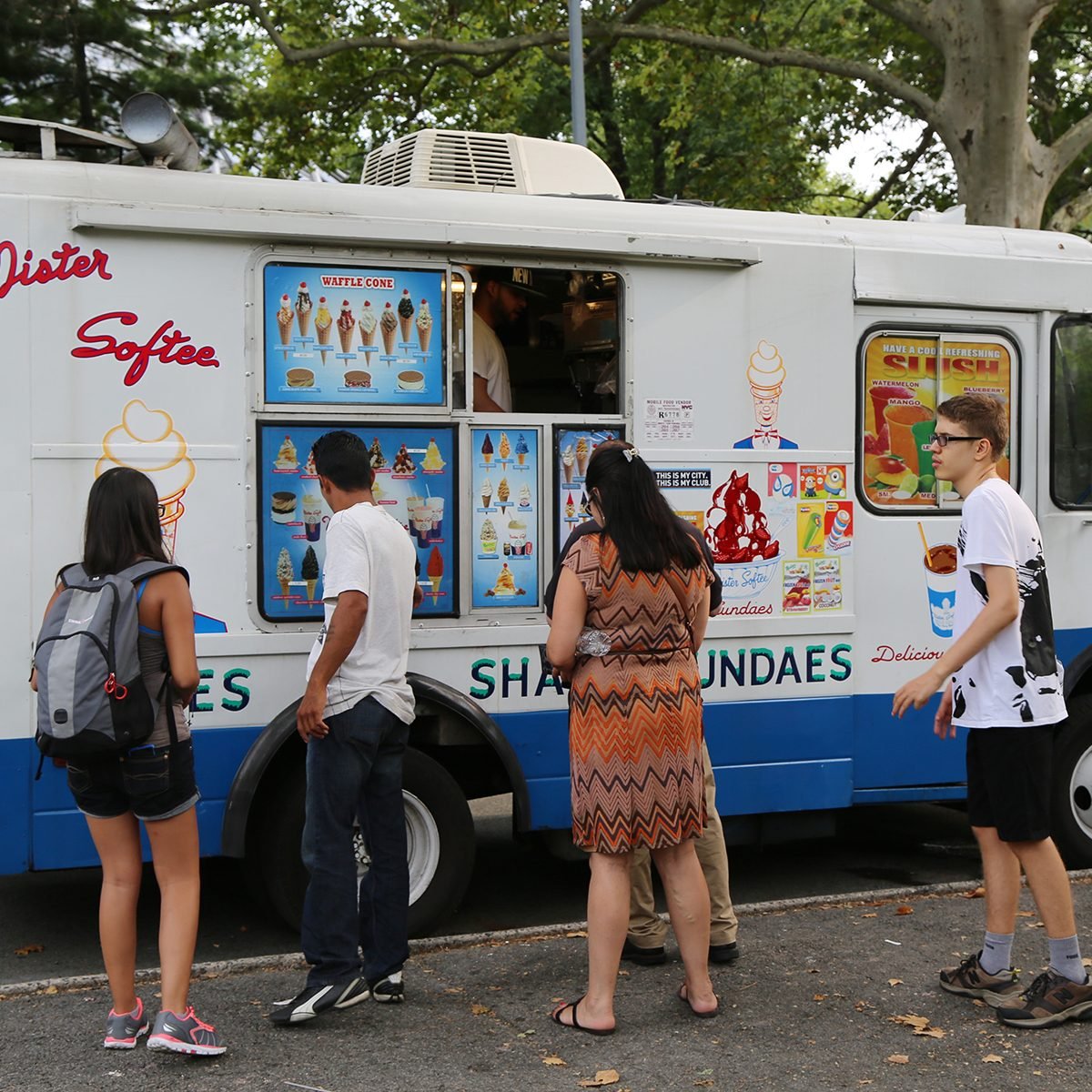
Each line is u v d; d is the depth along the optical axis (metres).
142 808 3.71
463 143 5.72
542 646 5.22
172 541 4.74
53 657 3.58
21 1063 3.78
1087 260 6.18
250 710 4.83
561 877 6.29
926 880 6.24
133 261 4.70
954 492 5.96
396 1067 3.77
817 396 5.68
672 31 15.98
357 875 4.65
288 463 4.88
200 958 5.03
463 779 5.42
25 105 16.44
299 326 4.90
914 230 5.92
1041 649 4.12
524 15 17.34
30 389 4.58
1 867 4.57
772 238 5.61
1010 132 13.80
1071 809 5.96
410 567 4.28
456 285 5.11
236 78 18.56
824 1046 3.93
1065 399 6.16
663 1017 4.16
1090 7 16.20
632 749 3.97
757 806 5.59
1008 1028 4.06
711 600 4.38
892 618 5.83
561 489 5.26
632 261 5.36
